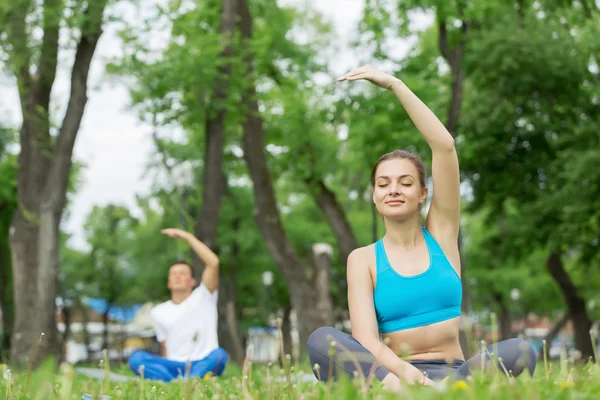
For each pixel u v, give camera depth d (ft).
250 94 64.64
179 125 61.93
